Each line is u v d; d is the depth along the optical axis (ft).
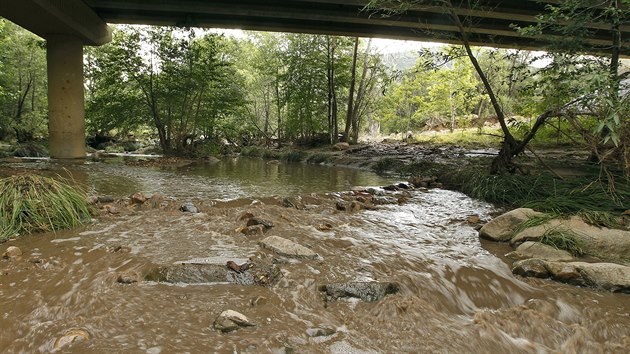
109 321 8.29
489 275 11.70
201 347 7.48
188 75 60.90
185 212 17.83
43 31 52.29
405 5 28.40
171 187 26.37
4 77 83.66
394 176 38.24
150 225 15.51
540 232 14.35
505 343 8.40
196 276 10.40
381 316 9.16
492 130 94.38
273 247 12.60
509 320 9.19
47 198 15.46
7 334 7.75
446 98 95.25
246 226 14.99
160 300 9.30
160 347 7.43
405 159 46.55
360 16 54.70
